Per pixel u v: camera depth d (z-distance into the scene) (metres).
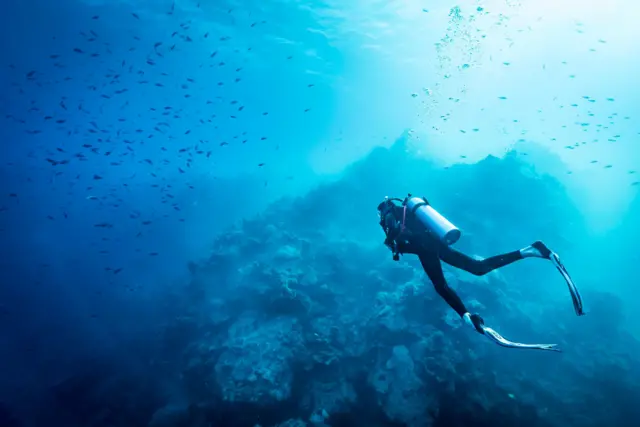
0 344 17.25
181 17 25.59
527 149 17.70
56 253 24.53
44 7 24.75
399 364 8.73
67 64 33.84
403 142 17.03
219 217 23.08
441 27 25.67
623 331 11.54
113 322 17.02
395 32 27.25
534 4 21.78
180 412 9.63
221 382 8.78
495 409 7.88
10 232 27.48
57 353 15.79
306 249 12.87
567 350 10.29
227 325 10.70
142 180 29.77
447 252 2.97
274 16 25.28
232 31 27.59
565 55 24.25
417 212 3.06
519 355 9.95
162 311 15.43
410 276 11.62
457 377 8.17
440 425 7.83
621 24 21.44
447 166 16.25
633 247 15.02
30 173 35.34
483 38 25.30
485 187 14.21
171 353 11.73
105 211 27.25
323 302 11.01
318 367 9.20
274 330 9.63
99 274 21.66
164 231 23.05
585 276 14.31
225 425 8.52
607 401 9.10
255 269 11.72
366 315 10.60
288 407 8.64
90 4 24.30
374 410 8.45
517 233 13.50
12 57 32.19
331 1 23.48
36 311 19.72
